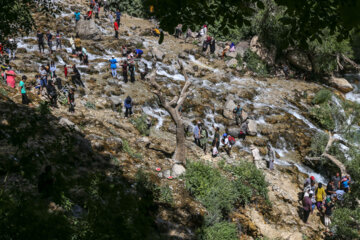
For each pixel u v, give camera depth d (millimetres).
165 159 14391
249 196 13656
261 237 12211
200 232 10312
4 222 2963
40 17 25375
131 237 3461
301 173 17766
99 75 21047
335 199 15406
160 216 10156
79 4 31406
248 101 23297
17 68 18000
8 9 8242
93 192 3857
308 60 30500
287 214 14102
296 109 23547
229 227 11219
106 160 11789
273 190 15328
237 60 28641
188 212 11031
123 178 10789
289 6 4281
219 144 17953
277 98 24438
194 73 24984
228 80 25484
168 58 25844
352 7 2139
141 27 31391
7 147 7625
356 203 15695
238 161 16906
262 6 5023
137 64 23406
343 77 31797
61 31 25000
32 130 4262
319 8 4570
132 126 17359
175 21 5176
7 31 8586
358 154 18375
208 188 12328
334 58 29578
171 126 18812
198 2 5191
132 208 3760
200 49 28797
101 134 14195
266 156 18438
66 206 3736
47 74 16891
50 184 3592
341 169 17250
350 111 24781
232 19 5402
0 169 3811
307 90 26719
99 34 25656
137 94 20266
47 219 3152
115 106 18516
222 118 20484
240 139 19391
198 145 17922
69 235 3260
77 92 18156
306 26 4902
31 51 21000
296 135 20188
